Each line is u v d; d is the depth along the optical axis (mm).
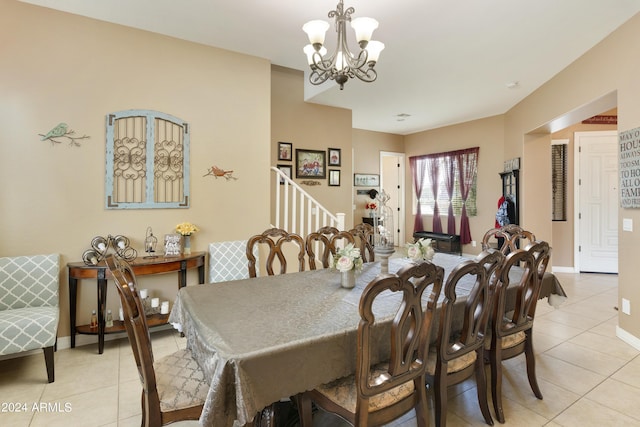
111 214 3156
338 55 2465
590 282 5156
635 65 2930
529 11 2885
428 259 2441
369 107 5859
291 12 2930
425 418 1578
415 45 3508
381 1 2730
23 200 2822
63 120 2947
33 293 2752
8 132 2762
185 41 3461
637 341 2930
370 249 3314
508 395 2287
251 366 1235
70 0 2764
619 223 3146
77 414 2066
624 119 3068
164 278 3453
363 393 1345
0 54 2730
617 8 2840
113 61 3131
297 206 5375
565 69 4113
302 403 1634
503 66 4074
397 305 1799
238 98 3766
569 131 5773
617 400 2217
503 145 6309
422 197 7891
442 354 1680
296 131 5383
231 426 1228
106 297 3152
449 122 7043
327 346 1421
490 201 6562
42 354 2875
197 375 1655
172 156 3412
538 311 3902
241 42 3516
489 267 1760
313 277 2459
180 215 3477
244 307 1795
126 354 2881
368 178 7750
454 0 2721
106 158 3111
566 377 2500
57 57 2916
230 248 3586
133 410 2109
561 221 5844
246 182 3830
